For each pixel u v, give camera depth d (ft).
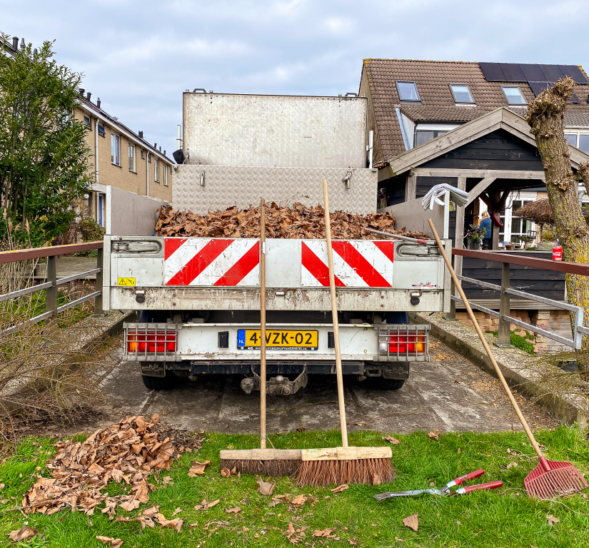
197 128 19.75
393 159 30.12
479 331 10.53
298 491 8.67
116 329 18.04
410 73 57.26
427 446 10.37
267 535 7.50
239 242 10.69
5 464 8.96
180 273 10.66
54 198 29.50
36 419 11.03
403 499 8.39
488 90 56.18
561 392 11.98
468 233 35.35
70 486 8.43
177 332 11.11
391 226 16.94
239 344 11.23
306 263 10.81
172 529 7.51
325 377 15.44
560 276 29.50
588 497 8.55
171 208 18.11
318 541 7.36
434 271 11.07
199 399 13.23
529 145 30.76
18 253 12.46
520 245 49.24
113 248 10.59
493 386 14.44
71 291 18.56
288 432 11.16
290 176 18.40
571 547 7.25
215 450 10.08
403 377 12.12
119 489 8.50
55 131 30.66
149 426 10.50
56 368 11.23
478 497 8.44
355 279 10.89
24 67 28.19
